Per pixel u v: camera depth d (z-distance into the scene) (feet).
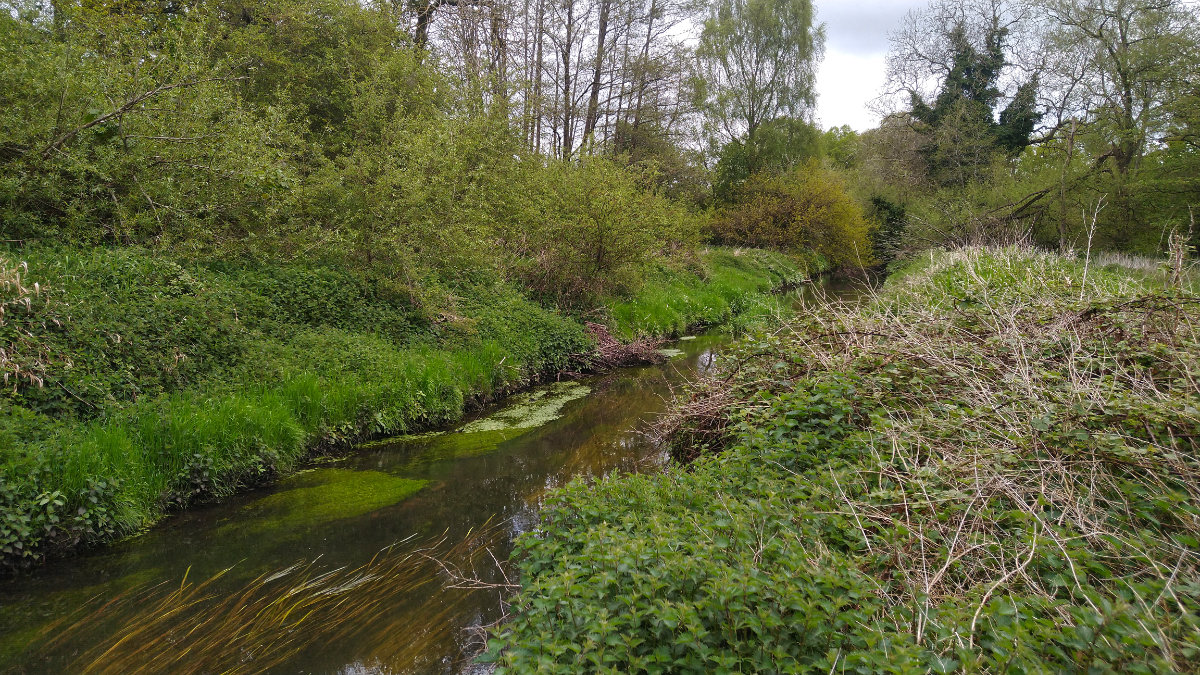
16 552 15.85
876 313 22.94
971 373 17.25
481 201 41.63
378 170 35.29
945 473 13.17
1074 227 70.03
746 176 108.06
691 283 68.39
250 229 31.83
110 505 17.75
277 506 20.21
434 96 46.96
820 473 14.23
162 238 27.78
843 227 100.99
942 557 11.09
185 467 19.86
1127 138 69.15
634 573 10.26
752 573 9.88
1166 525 11.37
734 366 22.22
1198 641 7.88
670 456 22.34
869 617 9.62
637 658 9.12
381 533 18.51
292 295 30.27
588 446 26.48
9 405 18.29
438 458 24.86
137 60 29.14
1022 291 22.29
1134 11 74.02
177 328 23.81
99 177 27.50
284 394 24.73
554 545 12.62
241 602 14.85
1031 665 8.09
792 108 113.09
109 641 13.32
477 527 18.93
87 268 23.95
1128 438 12.80
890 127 107.86
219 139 30.14
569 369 40.14
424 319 34.86
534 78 77.56
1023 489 12.35
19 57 26.84
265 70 41.42
